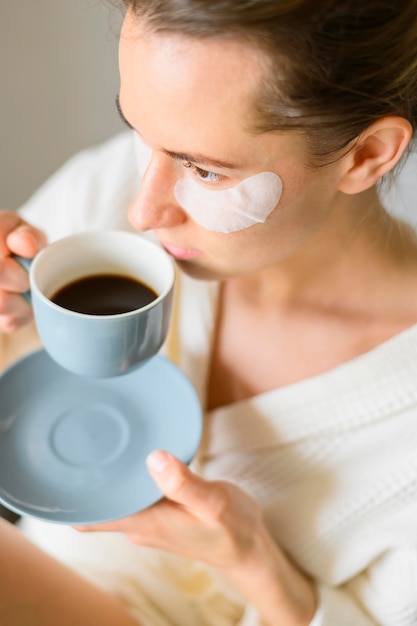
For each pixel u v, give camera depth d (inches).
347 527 35.0
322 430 34.4
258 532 32.0
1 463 31.7
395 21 22.8
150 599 37.9
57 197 42.9
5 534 34.4
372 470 34.6
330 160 25.5
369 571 35.9
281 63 22.1
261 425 35.2
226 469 36.6
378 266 34.5
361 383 33.5
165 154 24.8
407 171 33.9
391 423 33.9
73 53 51.9
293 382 35.8
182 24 21.3
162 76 22.3
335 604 34.9
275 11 21.0
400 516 34.3
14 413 33.4
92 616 34.2
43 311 25.9
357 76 23.5
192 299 36.6
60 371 34.8
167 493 28.9
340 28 22.1
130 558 38.5
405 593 33.9
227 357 37.2
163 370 34.6
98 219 39.7
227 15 20.9
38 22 49.8
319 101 23.4
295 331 36.1
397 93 25.0
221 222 26.2
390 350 33.1
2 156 57.7
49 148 58.2
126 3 23.0
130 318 25.3
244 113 22.9
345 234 32.7
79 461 32.4
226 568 32.7
